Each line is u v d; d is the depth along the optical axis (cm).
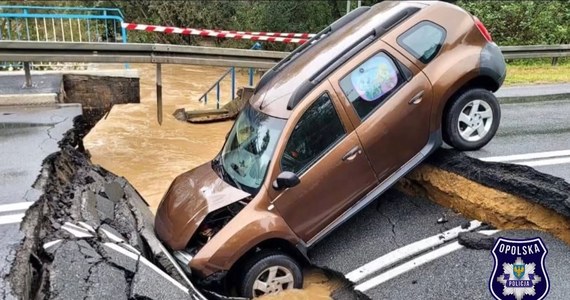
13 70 1080
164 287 422
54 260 411
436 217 561
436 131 558
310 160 513
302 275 513
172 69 2053
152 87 1703
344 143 522
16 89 887
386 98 540
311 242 518
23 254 406
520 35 1698
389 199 611
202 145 1033
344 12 2406
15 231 439
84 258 420
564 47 1340
